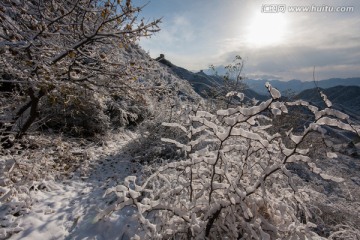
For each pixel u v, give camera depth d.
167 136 6.50
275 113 2.18
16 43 3.60
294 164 7.81
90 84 5.18
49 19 4.10
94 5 4.57
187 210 2.94
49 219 3.60
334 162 10.06
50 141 5.79
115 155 6.44
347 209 4.63
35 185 4.27
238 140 3.36
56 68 4.59
